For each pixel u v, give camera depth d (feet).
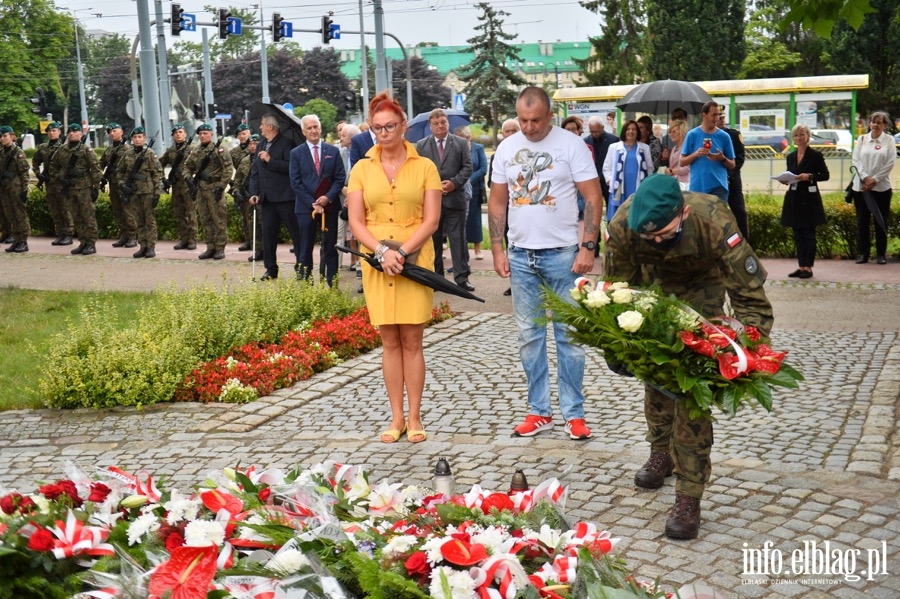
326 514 9.91
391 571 8.72
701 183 40.40
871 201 45.60
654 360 13.96
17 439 23.77
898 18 147.64
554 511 10.23
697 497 16.25
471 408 24.73
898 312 35.22
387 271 21.22
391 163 21.81
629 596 8.18
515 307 22.21
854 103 97.30
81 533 9.50
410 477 19.90
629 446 21.21
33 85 213.87
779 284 41.83
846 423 22.27
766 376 13.84
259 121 44.06
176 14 108.68
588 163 21.24
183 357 27.48
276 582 8.55
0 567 9.20
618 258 16.43
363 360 30.19
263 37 164.04
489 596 8.40
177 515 9.95
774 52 171.12
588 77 175.94
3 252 59.31
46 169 59.52
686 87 61.52
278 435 23.24
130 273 49.96
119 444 23.08
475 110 201.57
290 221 43.57
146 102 71.51
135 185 55.31
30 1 210.79
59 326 36.91
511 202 21.68
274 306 33.17
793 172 42.65
